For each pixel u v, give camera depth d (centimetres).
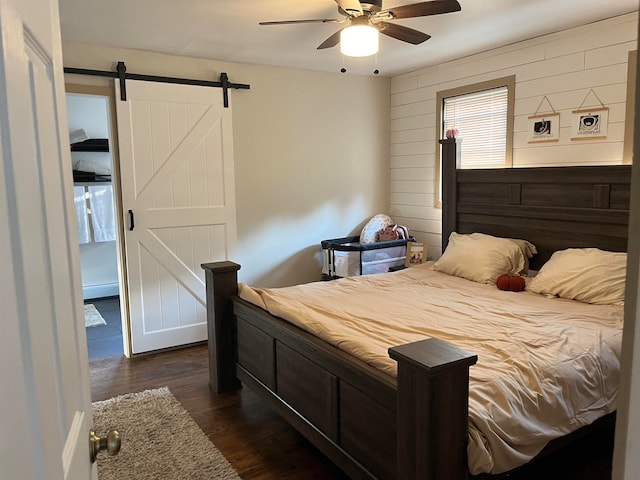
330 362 231
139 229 412
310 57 430
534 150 396
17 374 57
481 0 302
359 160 522
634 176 66
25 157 64
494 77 420
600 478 238
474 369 208
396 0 298
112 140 399
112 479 245
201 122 427
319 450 260
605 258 317
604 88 346
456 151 440
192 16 321
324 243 490
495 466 180
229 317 340
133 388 357
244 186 459
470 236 413
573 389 215
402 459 179
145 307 422
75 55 378
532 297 329
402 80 513
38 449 62
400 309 303
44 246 74
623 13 329
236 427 298
